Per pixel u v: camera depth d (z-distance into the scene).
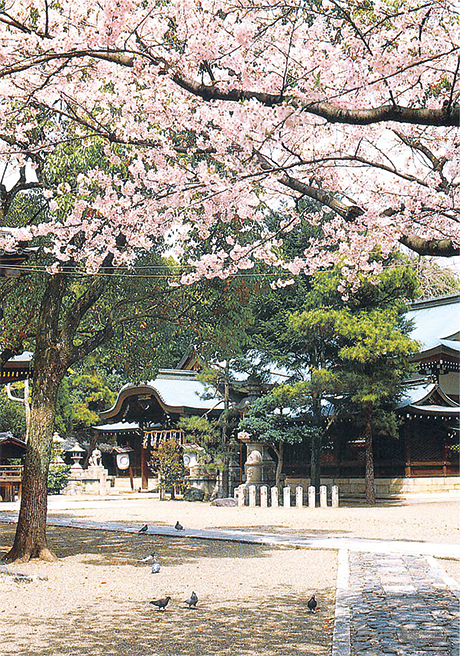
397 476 35.69
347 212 8.44
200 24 8.42
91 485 46.16
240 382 36.34
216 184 9.51
